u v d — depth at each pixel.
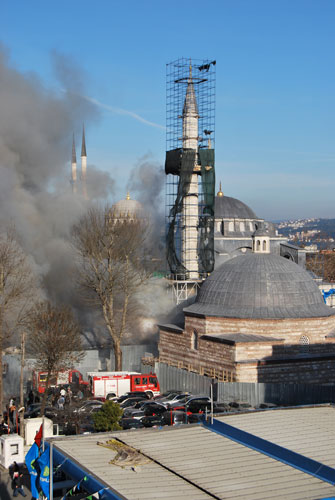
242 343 60.31
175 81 99.88
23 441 42.94
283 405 57.00
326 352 64.44
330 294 96.12
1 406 56.31
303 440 32.81
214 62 99.25
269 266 66.31
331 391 55.34
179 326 72.06
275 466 28.89
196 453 30.84
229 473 27.95
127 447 31.67
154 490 26.00
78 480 28.28
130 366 78.38
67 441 33.16
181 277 96.31
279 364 61.16
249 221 109.31
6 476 40.38
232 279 66.31
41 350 58.41
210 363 64.12
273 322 62.62
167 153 100.06
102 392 62.75
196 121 99.06
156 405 54.81
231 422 36.44
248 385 57.72
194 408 55.28
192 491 26.00
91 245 76.94
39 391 61.41
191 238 98.31
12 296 63.22
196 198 98.62
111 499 25.20
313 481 26.97
